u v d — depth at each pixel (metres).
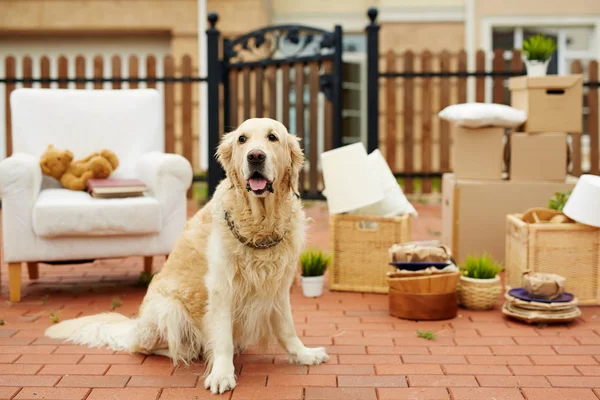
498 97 8.67
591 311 4.30
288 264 3.21
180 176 4.69
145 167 4.92
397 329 3.93
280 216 3.12
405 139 8.95
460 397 2.94
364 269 4.79
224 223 3.13
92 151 5.25
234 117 8.55
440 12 11.45
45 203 4.41
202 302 3.26
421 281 4.06
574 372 3.22
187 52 11.30
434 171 9.06
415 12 11.47
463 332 3.86
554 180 5.17
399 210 4.81
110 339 3.62
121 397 2.96
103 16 11.29
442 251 4.18
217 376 3.04
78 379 3.16
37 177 4.57
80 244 4.51
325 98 7.93
